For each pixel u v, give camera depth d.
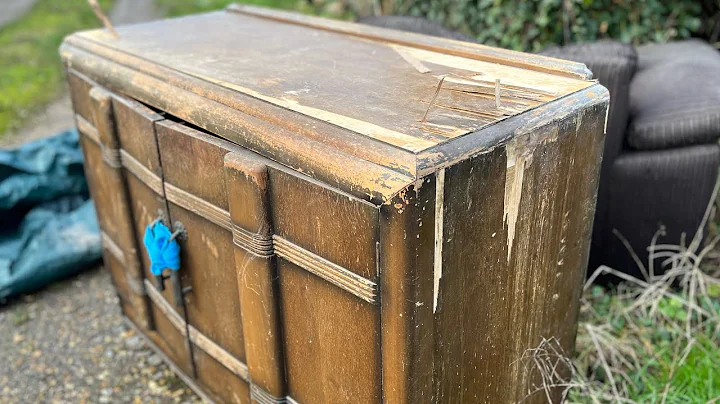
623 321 2.21
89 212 2.85
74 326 2.50
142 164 1.72
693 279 2.16
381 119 1.23
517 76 1.50
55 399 2.14
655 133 2.16
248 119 1.34
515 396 1.55
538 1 2.81
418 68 1.59
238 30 2.13
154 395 2.14
